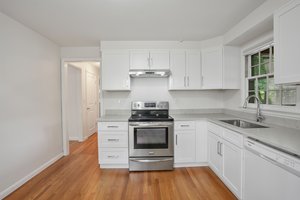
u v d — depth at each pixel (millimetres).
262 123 2119
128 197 1971
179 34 2766
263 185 1418
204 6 1927
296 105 1878
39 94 2670
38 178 2438
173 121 2674
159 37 2893
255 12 1994
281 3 1623
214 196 1966
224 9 1998
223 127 2143
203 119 2725
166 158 2668
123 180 2365
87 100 4918
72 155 3406
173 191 2078
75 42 3105
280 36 1510
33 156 2500
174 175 2494
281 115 1964
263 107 2373
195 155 2738
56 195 2018
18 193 2062
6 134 2041
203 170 2645
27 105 2396
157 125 2645
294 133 1582
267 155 1347
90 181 2344
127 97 3307
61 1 1798
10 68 2115
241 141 1735
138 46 3025
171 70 3008
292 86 1946
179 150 2719
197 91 3352
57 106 3217
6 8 1914
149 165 2652
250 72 2717
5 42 2049
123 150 2711
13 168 2131
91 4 1863
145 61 2984
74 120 4586
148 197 1966
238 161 1800
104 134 2703
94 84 5551
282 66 1493
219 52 2844
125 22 2316
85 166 2855
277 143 1265
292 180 1134
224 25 2447
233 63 2846
